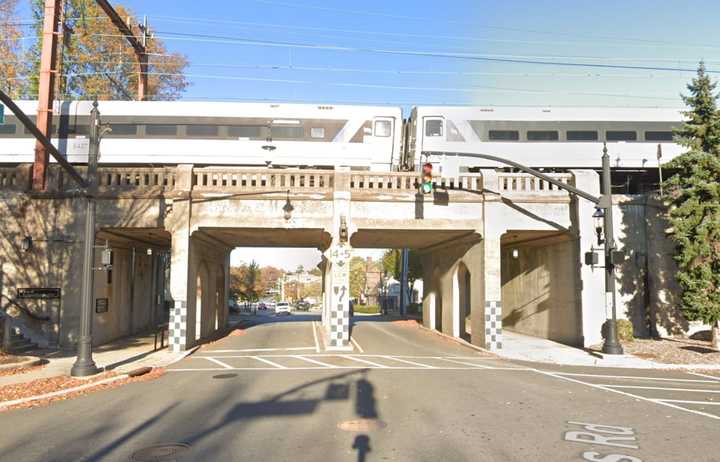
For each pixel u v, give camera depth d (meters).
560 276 22.31
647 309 21.73
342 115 26.08
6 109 25.19
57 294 19.61
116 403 10.70
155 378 13.77
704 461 7.09
